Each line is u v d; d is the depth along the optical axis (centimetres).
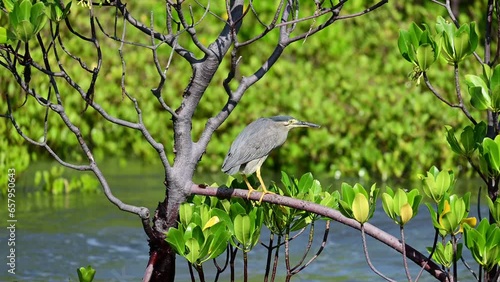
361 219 704
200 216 759
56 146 1886
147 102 1950
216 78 1967
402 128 1828
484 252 682
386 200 714
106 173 1912
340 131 1869
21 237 1388
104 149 1942
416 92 1906
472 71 2031
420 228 1452
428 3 2267
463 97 1919
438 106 1873
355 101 1891
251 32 2083
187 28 763
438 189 725
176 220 794
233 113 1894
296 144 1869
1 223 1466
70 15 2045
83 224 1480
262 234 1414
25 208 1580
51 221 1491
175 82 1986
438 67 2031
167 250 798
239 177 1809
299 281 1195
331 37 2100
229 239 778
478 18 2236
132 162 2050
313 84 1966
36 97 755
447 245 752
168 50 2058
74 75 1909
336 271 1242
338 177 1842
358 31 2145
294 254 1320
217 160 1856
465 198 712
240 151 842
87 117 1902
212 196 805
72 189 1728
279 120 867
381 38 2150
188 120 793
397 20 2205
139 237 1416
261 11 2094
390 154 1802
